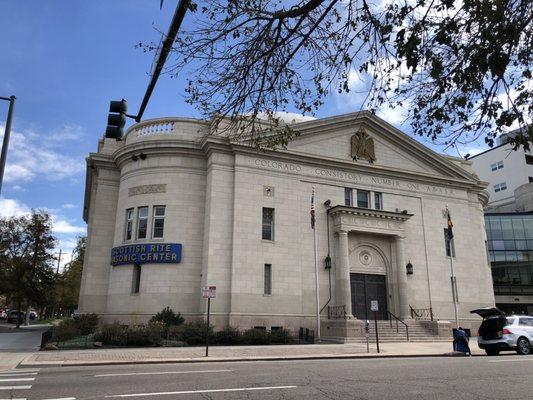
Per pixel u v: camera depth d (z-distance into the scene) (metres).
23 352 20.27
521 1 5.88
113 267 30.41
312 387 10.38
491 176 78.06
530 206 68.19
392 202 34.69
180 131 31.33
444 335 29.83
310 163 32.38
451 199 37.06
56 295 59.47
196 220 29.84
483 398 9.12
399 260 32.84
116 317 28.84
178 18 6.82
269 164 31.06
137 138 31.95
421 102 7.34
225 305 27.84
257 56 8.52
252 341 25.28
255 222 29.61
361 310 31.80
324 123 33.16
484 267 36.94
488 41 6.11
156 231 29.73
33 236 47.66
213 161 29.72
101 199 32.75
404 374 12.68
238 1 8.06
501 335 20.02
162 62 7.70
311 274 30.36
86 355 18.55
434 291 34.03
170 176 30.23
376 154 34.84
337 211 31.42
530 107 6.84
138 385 10.68
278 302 28.92
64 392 9.80
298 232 30.72
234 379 11.65
